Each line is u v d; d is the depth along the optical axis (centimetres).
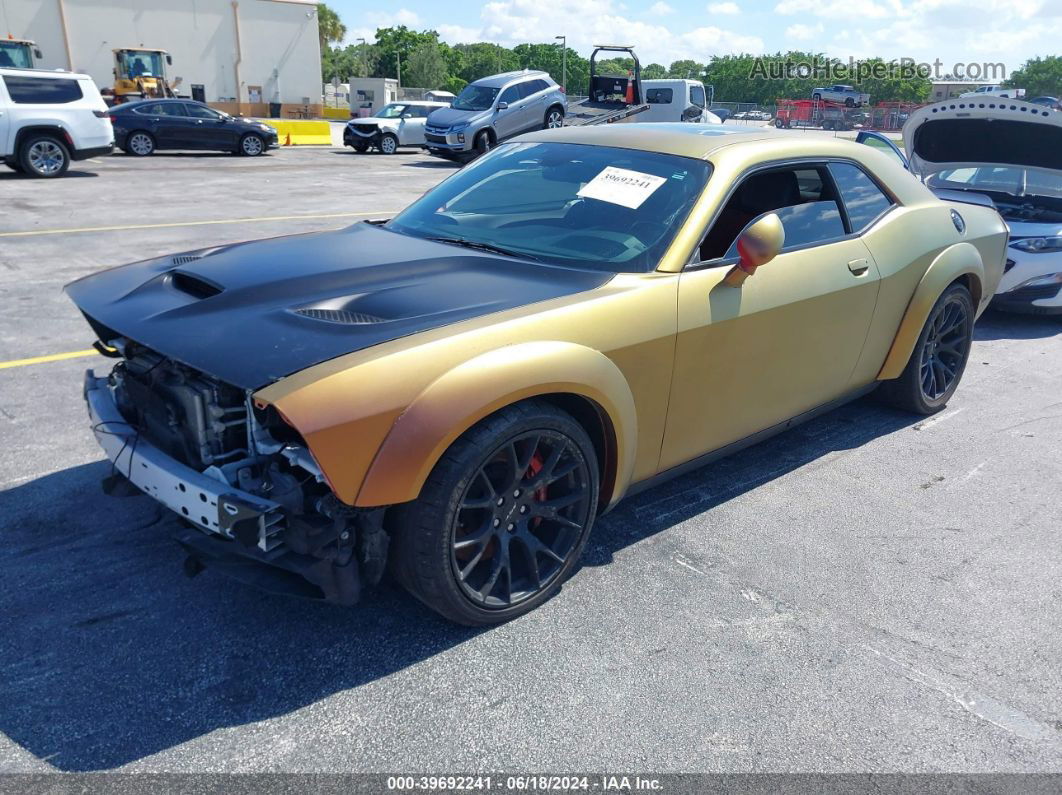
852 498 382
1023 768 227
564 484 284
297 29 4497
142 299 275
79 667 246
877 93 8631
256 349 231
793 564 323
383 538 239
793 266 346
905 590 310
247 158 2177
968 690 257
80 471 367
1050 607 303
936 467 421
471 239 336
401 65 12238
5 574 290
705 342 309
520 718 235
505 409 251
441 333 245
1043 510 378
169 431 257
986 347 657
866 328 396
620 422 282
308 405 213
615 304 281
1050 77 9231
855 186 397
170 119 2105
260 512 221
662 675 256
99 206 1161
